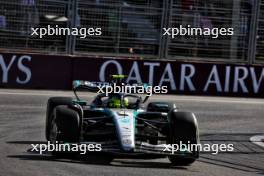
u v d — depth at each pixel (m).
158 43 54.94
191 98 49.34
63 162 23.42
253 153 29.19
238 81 52.66
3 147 26.55
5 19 51.88
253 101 50.00
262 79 53.09
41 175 20.66
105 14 53.72
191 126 24.00
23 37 52.34
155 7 54.56
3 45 52.06
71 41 53.19
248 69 52.81
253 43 55.94
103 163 23.80
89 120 25.52
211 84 52.19
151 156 25.47
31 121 34.31
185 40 55.19
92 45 53.72
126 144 22.70
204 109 43.50
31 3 52.19
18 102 41.16
